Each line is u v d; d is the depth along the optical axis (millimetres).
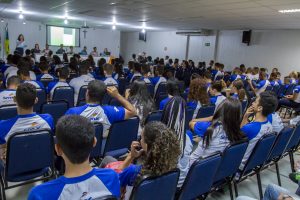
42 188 985
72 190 1013
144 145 1379
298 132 2857
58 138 1007
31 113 2070
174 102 1934
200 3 6090
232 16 7762
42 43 14930
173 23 11078
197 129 2559
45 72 5457
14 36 13984
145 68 6016
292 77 7750
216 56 13211
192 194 1815
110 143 2434
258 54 11375
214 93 3969
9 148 1840
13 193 2352
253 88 6266
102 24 13750
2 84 4895
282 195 1894
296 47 10078
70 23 14133
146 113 2898
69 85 4395
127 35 19094
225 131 2113
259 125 2342
